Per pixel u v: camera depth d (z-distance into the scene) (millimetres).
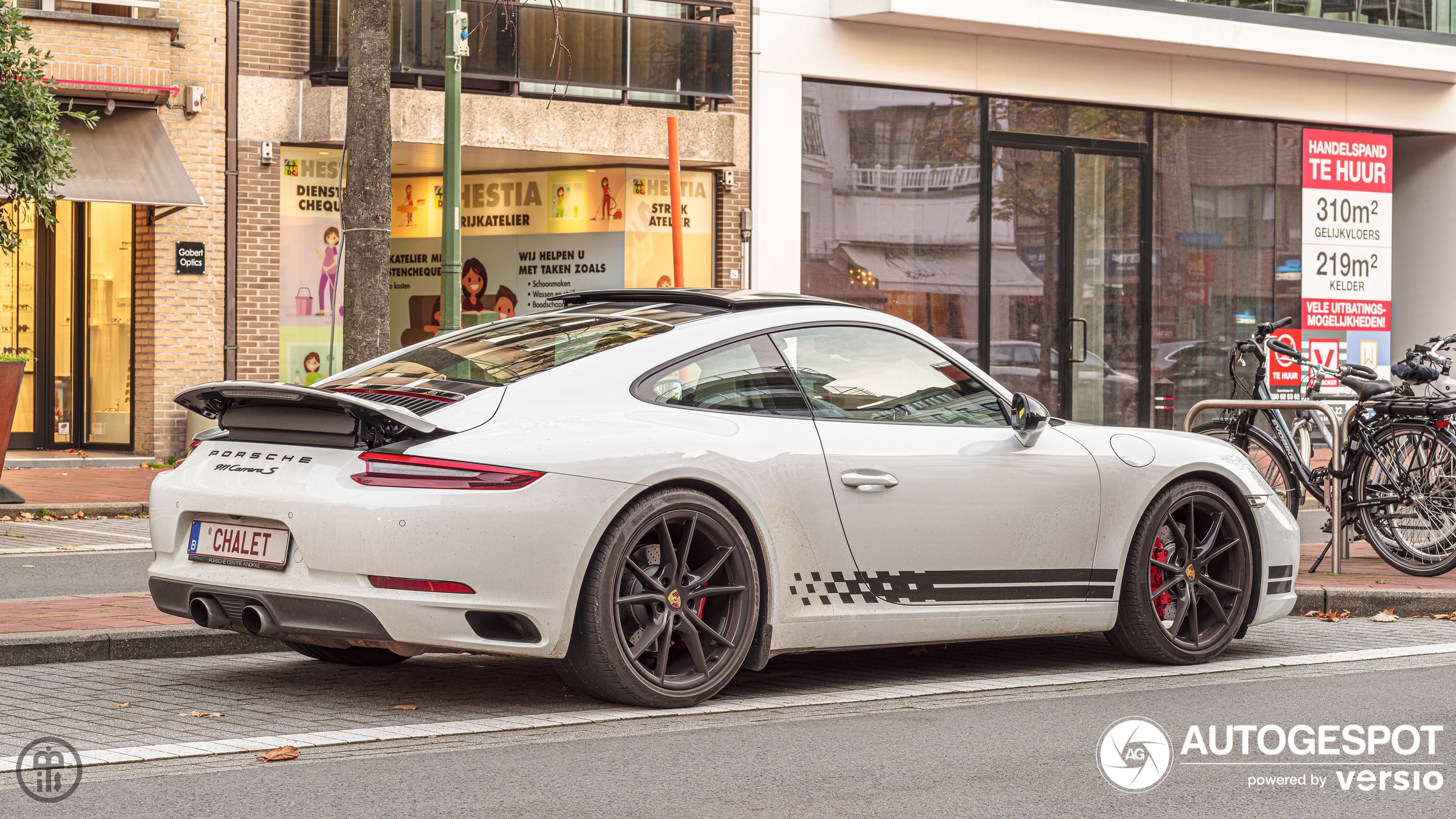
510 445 5508
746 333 6195
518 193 20688
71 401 18766
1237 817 4410
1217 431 10430
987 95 21875
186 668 6648
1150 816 4410
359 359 13555
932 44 21312
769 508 5941
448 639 5375
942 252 21656
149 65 17516
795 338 6316
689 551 5887
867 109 21125
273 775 4750
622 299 6770
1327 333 24750
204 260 18109
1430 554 9383
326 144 18688
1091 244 22844
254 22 18266
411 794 4535
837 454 6133
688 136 19734
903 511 6234
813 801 4523
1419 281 26188
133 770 4805
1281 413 10148
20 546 11180
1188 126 23609
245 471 5750
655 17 19703
